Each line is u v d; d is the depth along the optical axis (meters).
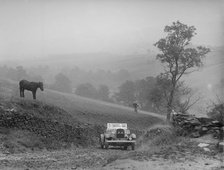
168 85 69.94
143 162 14.27
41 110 40.69
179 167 13.19
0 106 35.69
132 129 52.44
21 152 28.64
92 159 20.00
